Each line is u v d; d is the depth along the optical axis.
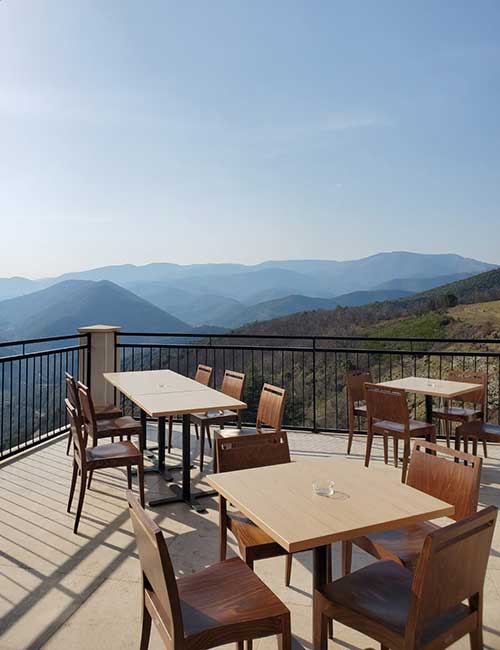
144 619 1.75
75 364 6.47
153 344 6.52
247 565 2.08
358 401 5.51
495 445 5.59
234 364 6.42
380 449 5.40
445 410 5.01
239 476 2.19
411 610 1.44
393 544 2.19
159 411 3.46
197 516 3.52
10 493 3.91
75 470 3.56
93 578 2.65
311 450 5.36
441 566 1.44
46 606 2.39
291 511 1.78
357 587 1.82
